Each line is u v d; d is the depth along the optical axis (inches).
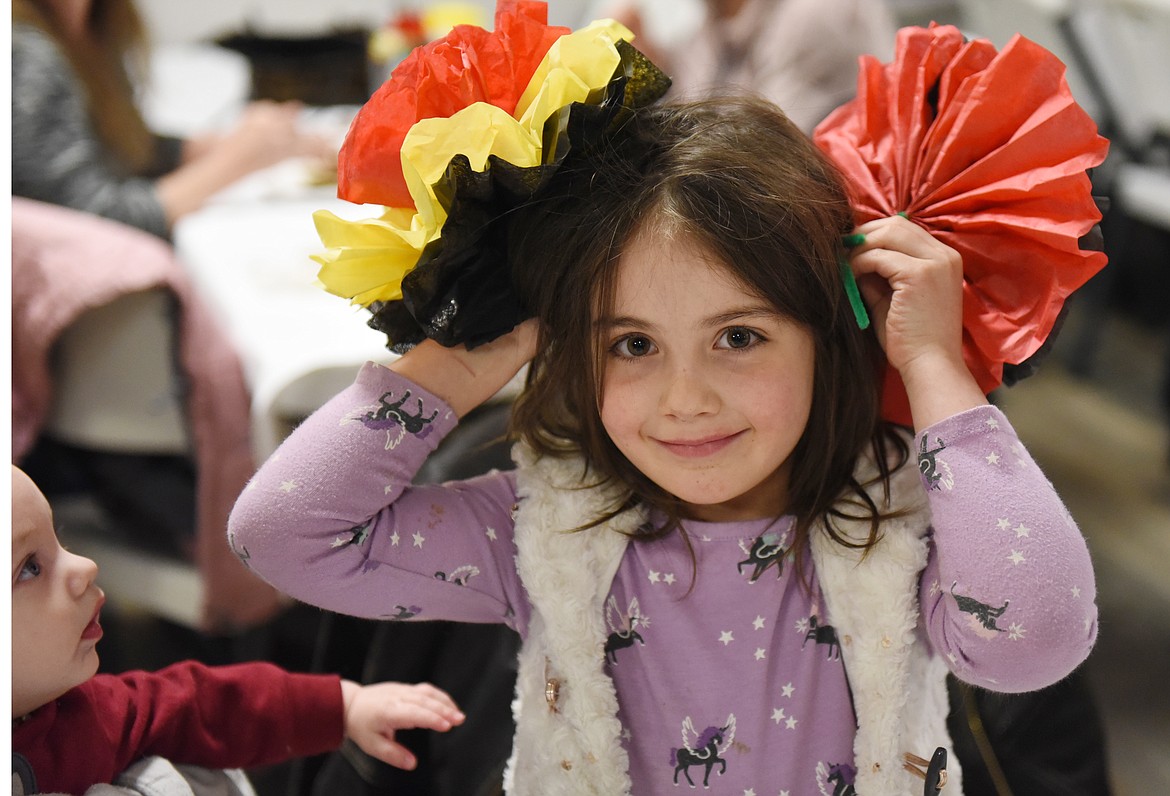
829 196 30.7
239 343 61.7
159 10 128.3
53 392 62.5
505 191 28.8
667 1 112.3
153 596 66.4
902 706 31.7
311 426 31.6
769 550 32.5
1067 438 111.3
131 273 59.5
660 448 30.6
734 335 30.2
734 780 32.4
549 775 32.2
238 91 100.6
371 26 123.0
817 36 87.7
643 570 32.7
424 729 41.8
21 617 27.7
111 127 81.4
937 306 30.0
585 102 28.5
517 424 33.9
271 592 64.7
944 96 31.4
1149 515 99.0
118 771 31.0
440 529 32.2
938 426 29.4
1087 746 40.7
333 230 28.5
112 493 66.8
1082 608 28.7
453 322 29.9
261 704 34.8
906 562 31.3
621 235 29.3
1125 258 132.7
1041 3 109.3
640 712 32.7
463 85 28.7
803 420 31.1
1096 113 111.0
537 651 32.6
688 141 30.5
